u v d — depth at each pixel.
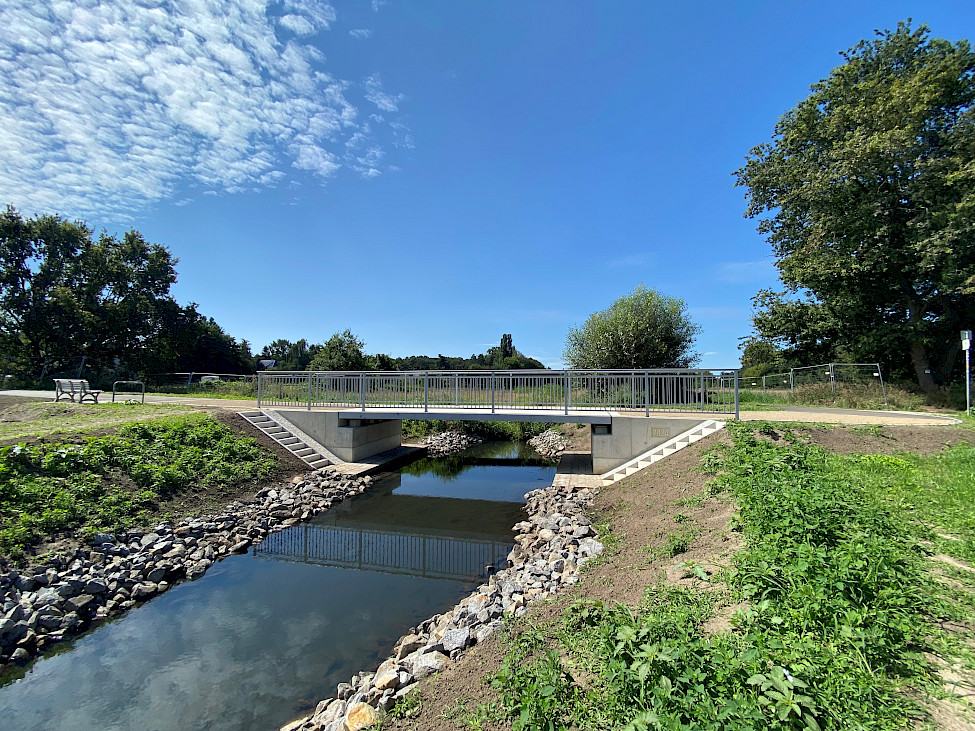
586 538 7.75
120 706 4.65
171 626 6.15
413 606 6.65
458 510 11.55
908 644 3.19
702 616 3.79
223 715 4.49
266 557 8.60
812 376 21.14
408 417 14.52
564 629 4.23
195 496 10.17
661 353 21.98
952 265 16.48
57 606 6.13
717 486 7.32
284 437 14.85
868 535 4.47
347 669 5.20
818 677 2.74
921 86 16.95
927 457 8.81
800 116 20.47
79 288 29.81
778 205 21.73
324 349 26.34
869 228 17.97
